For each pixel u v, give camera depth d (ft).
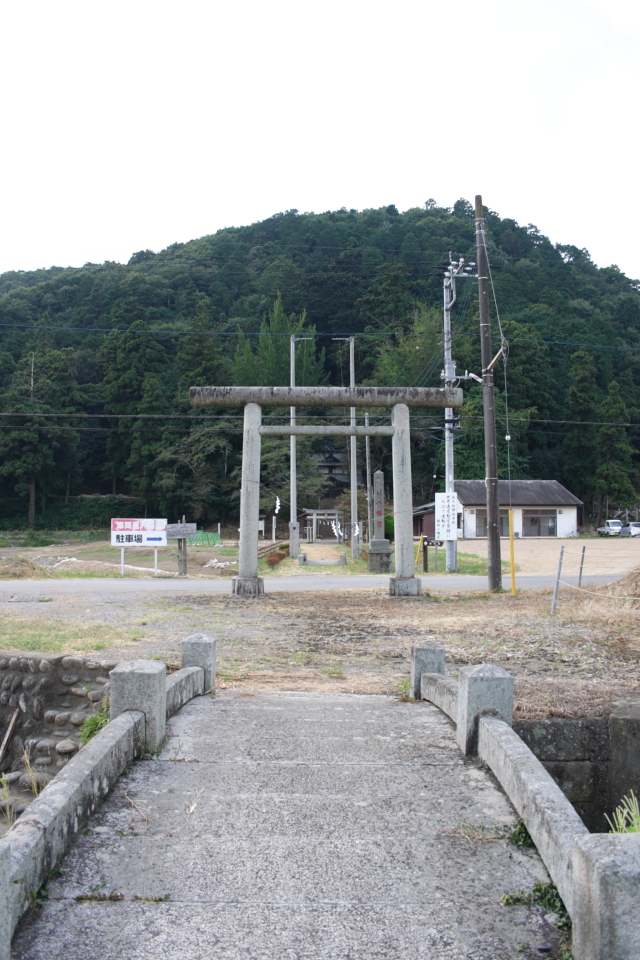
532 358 215.92
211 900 11.53
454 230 301.02
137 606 46.11
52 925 10.88
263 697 23.45
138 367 223.10
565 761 20.34
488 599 52.60
